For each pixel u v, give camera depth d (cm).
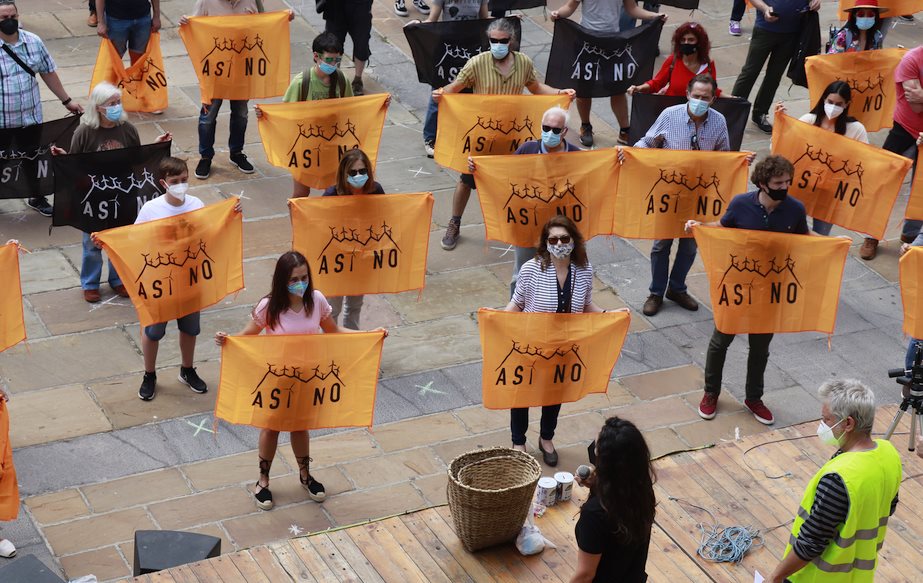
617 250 1075
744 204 822
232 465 793
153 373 846
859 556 524
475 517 638
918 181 995
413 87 1326
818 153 984
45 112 1219
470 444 824
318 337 726
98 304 950
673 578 645
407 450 815
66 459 785
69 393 848
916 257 826
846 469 507
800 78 1209
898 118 1080
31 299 949
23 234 1038
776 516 700
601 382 773
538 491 694
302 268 712
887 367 937
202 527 735
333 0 1227
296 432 747
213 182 1128
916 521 695
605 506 467
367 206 855
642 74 1182
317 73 978
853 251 1097
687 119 936
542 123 902
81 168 909
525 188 909
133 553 709
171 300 820
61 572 691
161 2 1487
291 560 648
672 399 882
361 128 988
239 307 958
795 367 930
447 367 905
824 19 1535
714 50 1444
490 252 1055
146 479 774
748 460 752
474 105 988
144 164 925
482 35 1137
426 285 1002
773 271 822
